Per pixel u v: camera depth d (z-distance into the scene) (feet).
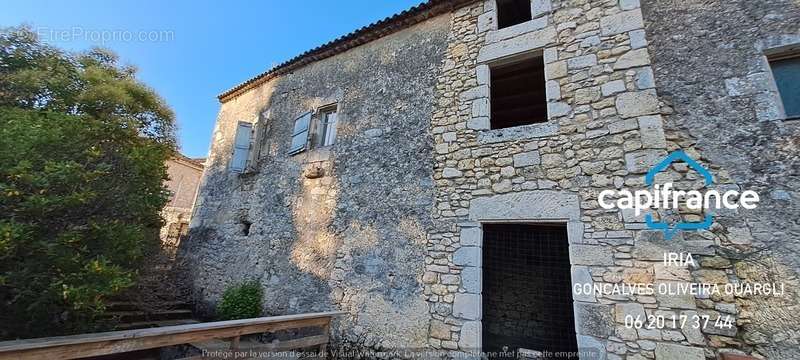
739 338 7.42
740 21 9.29
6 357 5.84
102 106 14.84
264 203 18.54
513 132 11.46
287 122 20.08
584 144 10.19
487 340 12.09
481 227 11.19
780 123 8.20
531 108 17.52
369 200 14.02
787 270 7.37
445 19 14.67
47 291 8.44
